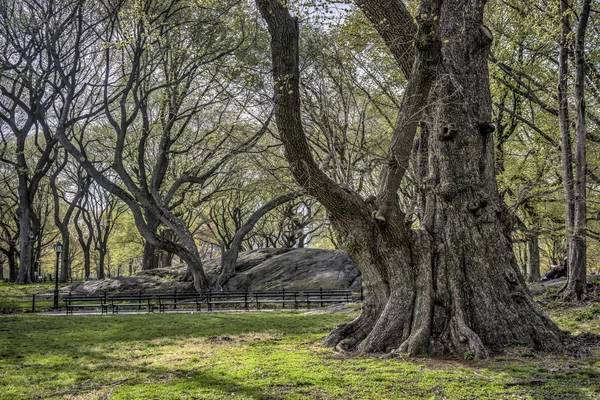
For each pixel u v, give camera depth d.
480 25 11.12
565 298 14.35
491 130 10.55
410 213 11.73
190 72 23.98
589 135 19.66
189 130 30.59
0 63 25.39
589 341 9.67
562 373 7.46
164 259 42.81
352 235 10.30
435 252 10.12
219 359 9.34
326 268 25.27
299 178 9.85
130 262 60.97
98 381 7.84
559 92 15.62
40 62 27.67
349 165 15.60
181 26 23.86
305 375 7.60
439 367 8.00
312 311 17.88
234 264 26.00
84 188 37.56
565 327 11.59
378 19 11.16
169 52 24.97
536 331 9.33
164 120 26.17
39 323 15.65
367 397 6.48
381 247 10.08
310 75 19.56
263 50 24.47
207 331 13.34
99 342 11.80
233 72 22.05
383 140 21.41
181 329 13.86
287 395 6.60
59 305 22.30
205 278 24.30
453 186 10.34
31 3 25.47
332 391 6.76
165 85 23.22
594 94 17.31
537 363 8.20
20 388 7.37
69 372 8.44
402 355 8.88
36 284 32.22
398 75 18.28
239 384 7.23
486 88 11.03
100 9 25.02
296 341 11.20
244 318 16.17
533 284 18.34
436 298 9.71
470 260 9.94
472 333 8.97
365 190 23.06
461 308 9.46
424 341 9.07
